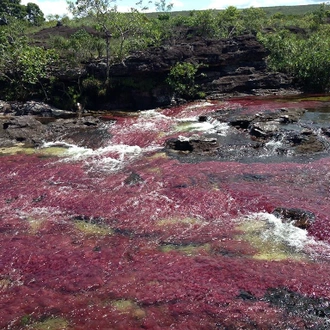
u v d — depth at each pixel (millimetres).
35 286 11250
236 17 54688
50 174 19750
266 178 17203
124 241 13305
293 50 40406
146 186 17406
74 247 13078
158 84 36875
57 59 37781
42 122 31406
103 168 20297
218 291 10484
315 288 10406
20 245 13289
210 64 37875
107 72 36281
